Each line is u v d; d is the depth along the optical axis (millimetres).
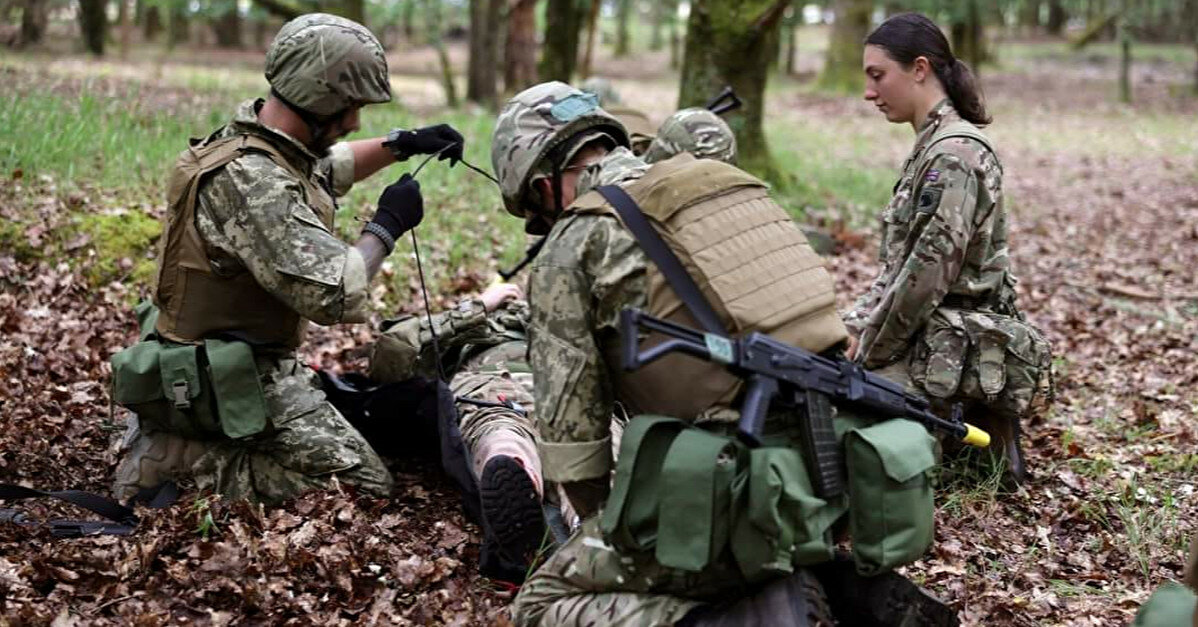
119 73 14391
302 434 3762
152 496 3732
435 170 8078
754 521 2418
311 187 3723
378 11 15773
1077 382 5793
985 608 3348
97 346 5035
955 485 4262
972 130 3975
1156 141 17844
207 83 12742
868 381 2725
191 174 3576
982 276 4105
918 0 24438
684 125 4496
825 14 46594
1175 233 10336
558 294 2676
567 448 2711
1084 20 46031
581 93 2916
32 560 3213
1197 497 4285
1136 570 3705
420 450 4266
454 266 6547
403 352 4340
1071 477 4398
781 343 2514
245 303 3670
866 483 2557
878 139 17031
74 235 5750
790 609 2525
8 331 4949
